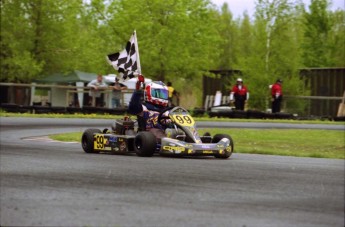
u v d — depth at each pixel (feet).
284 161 43.52
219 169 37.52
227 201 27.35
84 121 86.28
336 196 28.73
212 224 23.31
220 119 97.91
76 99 116.06
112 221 23.70
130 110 46.39
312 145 60.23
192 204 26.66
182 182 32.24
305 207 26.27
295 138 67.62
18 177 33.96
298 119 104.12
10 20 118.11
